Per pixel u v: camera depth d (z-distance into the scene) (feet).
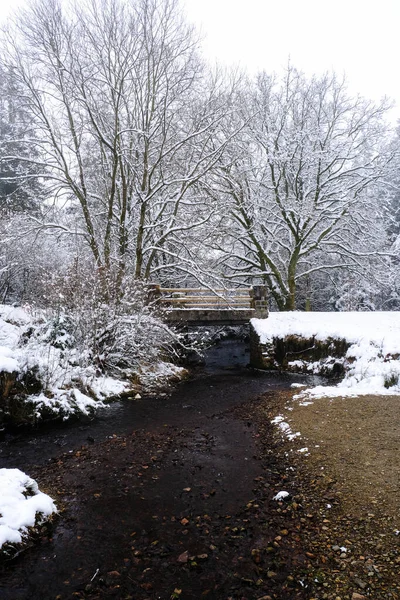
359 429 22.98
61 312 36.83
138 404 33.78
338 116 65.98
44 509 15.65
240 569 12.83
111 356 37.99
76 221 51.44
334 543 13.74
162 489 18.56
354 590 11.44
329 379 42.91
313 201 62.69
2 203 58.54
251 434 25.96
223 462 21.58
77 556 13.62
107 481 19.44
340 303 79.71
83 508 16.85
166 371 44.14
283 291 66.13
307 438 22.93
